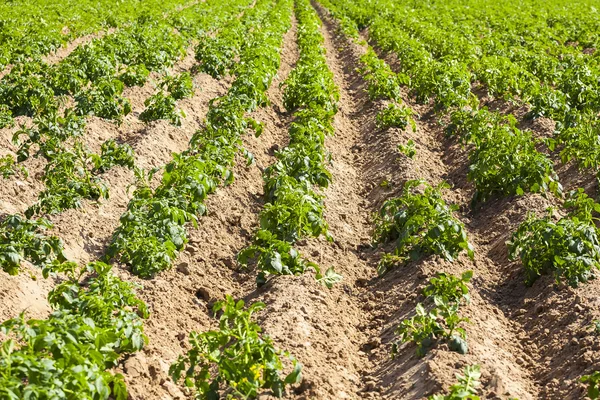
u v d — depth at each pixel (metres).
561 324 8.08
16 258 8.07
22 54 19.53
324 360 7.48
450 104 17.09
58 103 14.72
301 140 13.16
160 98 15.16
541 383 7.34
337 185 13.02
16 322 5.88
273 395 6.57
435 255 9.45
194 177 10.51
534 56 20.77
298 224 9.87
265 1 43.62
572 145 12.98
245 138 14.37
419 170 13.42
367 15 35.22
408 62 20.94
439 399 6.08
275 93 19.30
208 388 6.41
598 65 21.59
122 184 11.63
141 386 6.66
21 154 11.81
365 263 10.24
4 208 10.38
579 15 34.34
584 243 8.79
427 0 43.47
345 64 24.56
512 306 8.95
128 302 7.36
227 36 23.91
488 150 12.22
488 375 6.93
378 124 16.17
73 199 10.34
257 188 12.70
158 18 29.42
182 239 9.29
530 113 15.99
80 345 5.77
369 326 8.59
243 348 6.30
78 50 18.25
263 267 8.88
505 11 36.75
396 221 10.18
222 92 18.66
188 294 8.90
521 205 11.22
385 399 6.96
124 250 9.05
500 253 10.25
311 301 8.48
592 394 6.34
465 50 22.73
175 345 7.74
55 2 32.03
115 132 14.38
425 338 7.42
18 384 5.14
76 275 8.95
